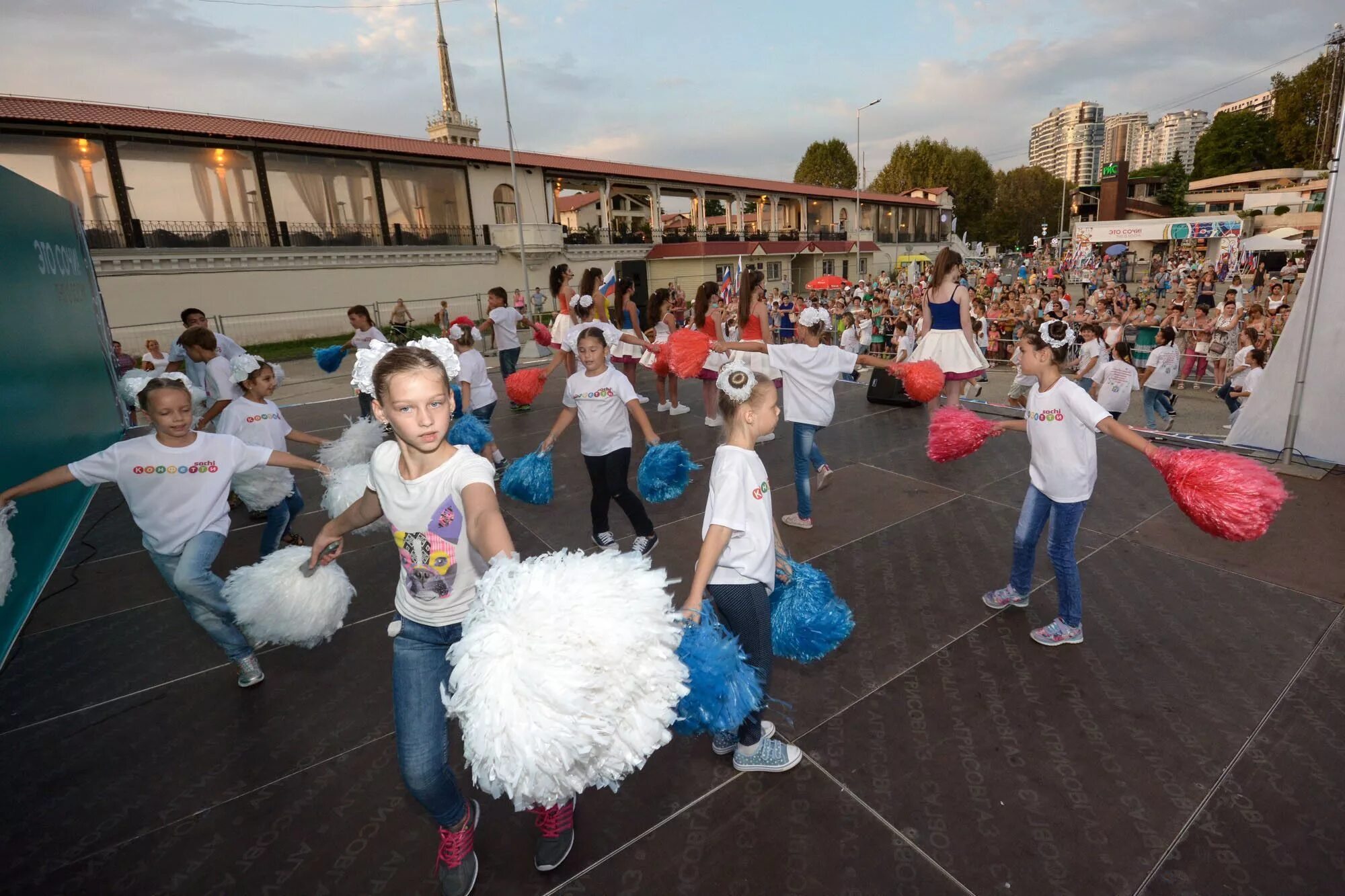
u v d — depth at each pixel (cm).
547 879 205
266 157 2386
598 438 414
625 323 869
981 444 365
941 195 6019
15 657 347
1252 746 246
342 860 216
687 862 209
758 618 230
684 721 187
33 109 2031
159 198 2266
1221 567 378
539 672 133
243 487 387
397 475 187
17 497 272
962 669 300
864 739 259
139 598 410
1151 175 8231
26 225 577
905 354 1334
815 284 2625
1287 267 2598
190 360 707
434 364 170
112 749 273
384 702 298
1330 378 506
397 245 2691
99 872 214
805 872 204
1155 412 849
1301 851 202
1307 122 5822
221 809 239
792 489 543
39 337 550
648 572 160
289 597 243
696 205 4075
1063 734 257
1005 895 193
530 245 2986
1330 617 324
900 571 395
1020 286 2414
